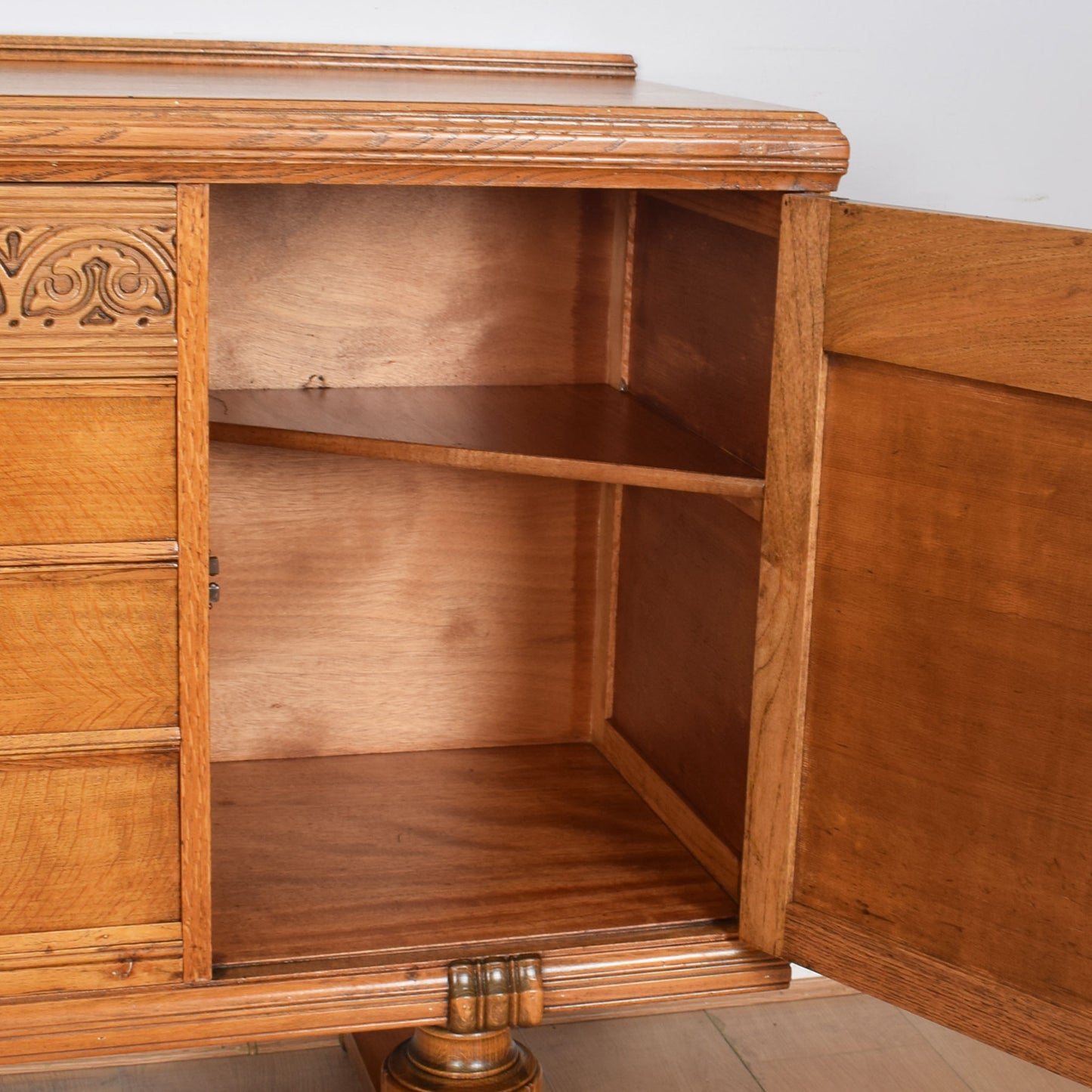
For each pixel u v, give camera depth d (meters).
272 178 0.98
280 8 1.41
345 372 1.48
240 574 1.50
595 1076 1.61
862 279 1.03
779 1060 1.66
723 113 1.04
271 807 1.44
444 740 1.61
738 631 1.27
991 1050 1.71
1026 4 1.59
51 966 1.08
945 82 1.59
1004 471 0.98
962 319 0.98
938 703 1.05
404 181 1.01
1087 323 0.92
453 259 1.48
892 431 1.04
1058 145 1.65
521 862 1.35
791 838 1.17
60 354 0.97
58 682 1.03
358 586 1.54
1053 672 0.98
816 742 1.14
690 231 1.35
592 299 1.54
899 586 1.06
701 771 1.37
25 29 1.35
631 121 1.03
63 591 1.02
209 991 1.12
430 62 1.42
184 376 0.99
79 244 0.96
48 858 1.06
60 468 0.99
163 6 1.38
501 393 1.50
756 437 1.20
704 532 1.35
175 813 1.08
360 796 1.48
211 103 0.96
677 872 1.34
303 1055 1.65
